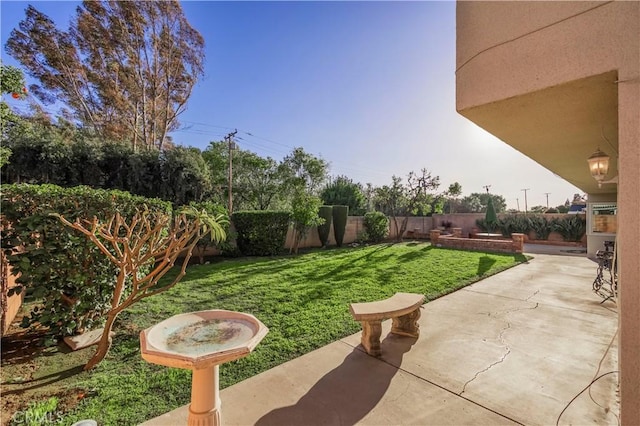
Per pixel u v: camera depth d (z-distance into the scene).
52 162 9.09
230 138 15.13
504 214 16.83
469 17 2.28
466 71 2.28
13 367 3.09
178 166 11.07
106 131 15.49
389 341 3.72
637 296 1.58
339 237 13.92
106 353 3.21
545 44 1.90
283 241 11.33
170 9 16.25
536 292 5.89
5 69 3.29
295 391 2.67
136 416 2.35
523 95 2.01
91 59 15.38
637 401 1.56
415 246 13.38
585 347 3.50
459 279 6.82
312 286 6.21
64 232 3.43
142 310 4.73
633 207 1.59
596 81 1.79
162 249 3.70
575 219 14.18
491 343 3.63
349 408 2.43
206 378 1.95
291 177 19.50
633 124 1.60
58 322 3.54
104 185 10.00
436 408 2.42
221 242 9.16
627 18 1.62
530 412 2.37
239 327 2.31
